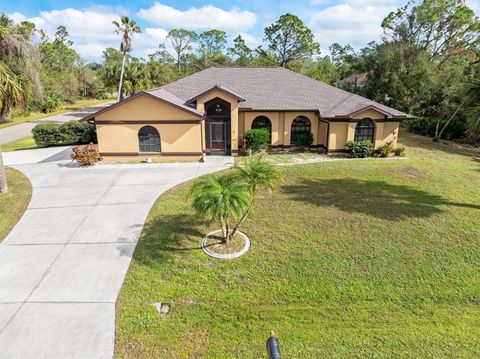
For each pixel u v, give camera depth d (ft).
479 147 85.46
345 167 62.23
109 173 57.26
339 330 22.16
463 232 35.86
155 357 20.02
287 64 190.70
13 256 30.91
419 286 26.91
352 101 75.46
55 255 31.07
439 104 103.04
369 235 35.14
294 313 23.75
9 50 49.62
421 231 36.06
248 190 31.07
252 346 20.79
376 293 25.99
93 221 38.19
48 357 20.02
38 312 23.71
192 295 25.57
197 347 20.72
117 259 30.37
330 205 43.34
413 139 95.20
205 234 34.99
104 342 21.12
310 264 29.76
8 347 20.76
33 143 89.10
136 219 38.65
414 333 21.90
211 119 70.59
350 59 134.00
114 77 143.74
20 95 45.32
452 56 137.90
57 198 45.24
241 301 24.95
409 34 134.21
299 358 19.80
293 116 74.74
